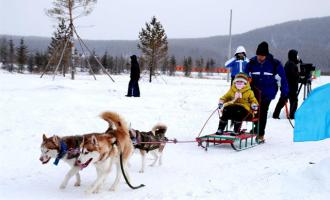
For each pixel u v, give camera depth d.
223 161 7.28
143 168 6.61
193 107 14.32
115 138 5.35
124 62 71.94
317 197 4.67
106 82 25.14
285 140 9.52
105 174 5.27
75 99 14.09
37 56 55.88
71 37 27.89
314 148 8.44
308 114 5.64
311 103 5.64
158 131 7.19
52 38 43.94
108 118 5.63
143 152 6.62
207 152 8.11
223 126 8.70
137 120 11.11
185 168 6.81
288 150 8.27
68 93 15.97
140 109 12.96
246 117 8.59
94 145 4.96
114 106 13.19
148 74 39.44
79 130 9.33
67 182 5.54
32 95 14.57
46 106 11.97
